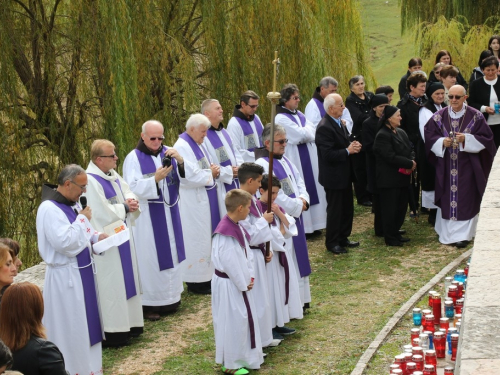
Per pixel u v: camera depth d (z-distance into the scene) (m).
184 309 8.48
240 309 6.51
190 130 8.73
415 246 10.20
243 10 12.40
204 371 6.70
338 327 7.50
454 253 9.76
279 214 7.25
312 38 12.89
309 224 10.93
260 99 12.63
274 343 7.12
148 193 7.93
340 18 14.02
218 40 12.25
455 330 6.10
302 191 7.93
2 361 3.71
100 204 7.14
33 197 11.63
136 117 11.23
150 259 8.16
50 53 11.48
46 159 11.80
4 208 11.16
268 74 12.63
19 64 11.51
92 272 6.73
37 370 4.45
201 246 8.91
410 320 7.48
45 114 11.73
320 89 11.37
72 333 6.57
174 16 12.45
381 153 9.98
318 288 8.73
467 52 17.14
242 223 6.73
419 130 10.92
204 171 8.65
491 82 11.58
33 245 11.56
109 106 11.02
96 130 11.83
